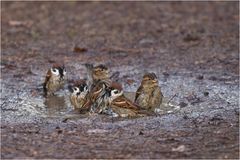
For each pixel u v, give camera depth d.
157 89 14.73
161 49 21.41
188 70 18.52
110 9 27.77
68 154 11.53
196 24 25.19
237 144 12.02
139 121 13.66
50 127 13.25
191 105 14.94
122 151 11.68
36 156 11.44
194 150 11.70
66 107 15.08
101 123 13.54
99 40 22.83
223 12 27.20
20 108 14.87
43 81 17.55
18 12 27.17
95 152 11.63
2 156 11.42
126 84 17.02
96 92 14.64
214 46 21.73
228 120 13.66
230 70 18.39
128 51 21.17
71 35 23.64
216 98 15.48
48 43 22.42
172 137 12.51
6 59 20.02
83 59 20.11
